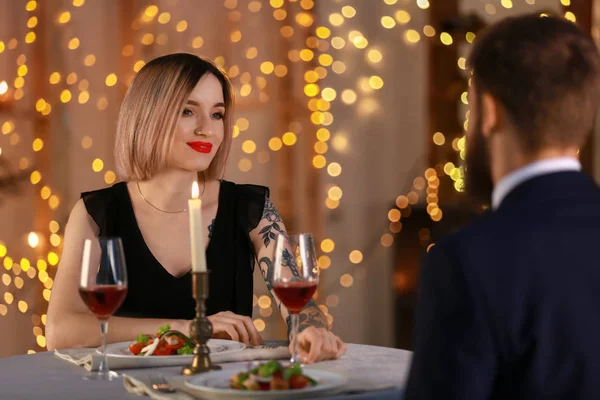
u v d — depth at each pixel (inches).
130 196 118.6
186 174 117.6
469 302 49.4
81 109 232.5
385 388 69.9
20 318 219.8
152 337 89.1
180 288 114.8
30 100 226.4
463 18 235.6
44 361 86.8
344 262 259.9
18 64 222.4
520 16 56.4
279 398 65.6
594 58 53.7
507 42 54.4
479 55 55.7
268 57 253.6
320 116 252.2
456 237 51.6
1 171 220.2
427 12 250.2
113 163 234.4
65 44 230.5
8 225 220.8
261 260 119.6
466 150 58.2
